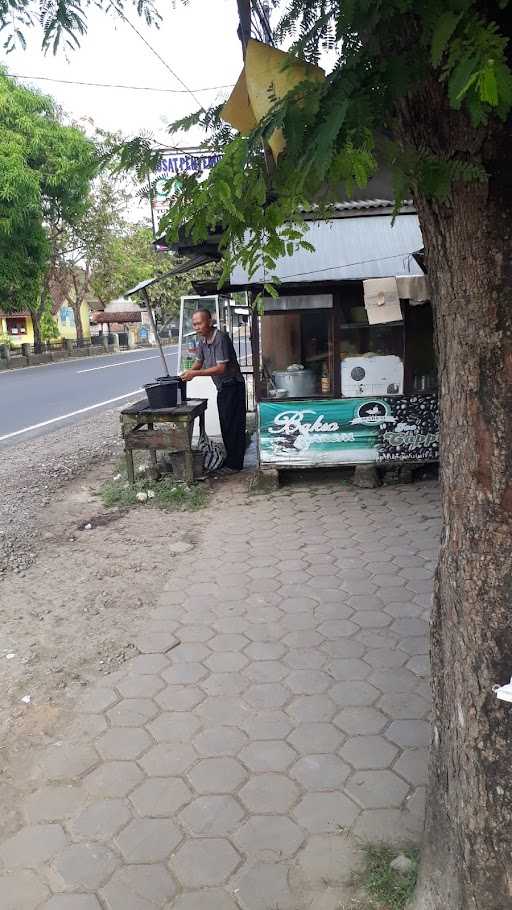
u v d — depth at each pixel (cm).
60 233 2794
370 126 114
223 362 724
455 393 170
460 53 98
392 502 626
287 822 257
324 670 356
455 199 154
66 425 1218
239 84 168
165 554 530
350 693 335
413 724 310
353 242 656
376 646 377
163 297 2919
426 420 662
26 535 595
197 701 334
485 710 173
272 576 475
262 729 311
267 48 152
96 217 2719
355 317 654
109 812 265
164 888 231
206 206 139
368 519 583
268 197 142
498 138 142
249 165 131
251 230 152
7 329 3838
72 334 4484
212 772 285
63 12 229
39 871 240
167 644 389
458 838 185
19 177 2020
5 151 2052
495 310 156
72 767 291
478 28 97
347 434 669
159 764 291
